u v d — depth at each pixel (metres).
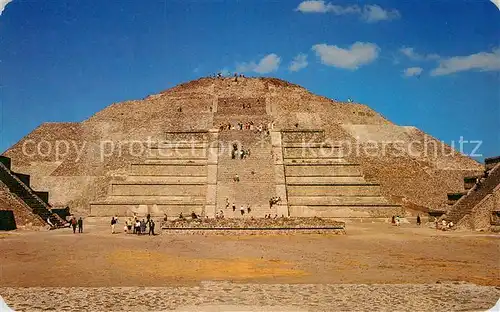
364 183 53.53
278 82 104.75
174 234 37.72
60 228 44.06
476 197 44.16
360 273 21.30
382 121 89.81
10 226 40.81
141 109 88.94
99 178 67.25
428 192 66.75
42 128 83.31
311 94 99.75
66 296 16.61
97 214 50.62
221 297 16.45
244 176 53.41
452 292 17.28
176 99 92.88
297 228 37.78
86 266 22.88
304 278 20.09
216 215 47.78
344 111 91.38
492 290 17.67
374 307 15.26
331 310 14.89
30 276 20.45
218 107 88.62
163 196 52.69
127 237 35.75
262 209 48.88
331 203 51.06
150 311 14.70
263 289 17.70
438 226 43.66
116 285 18.64
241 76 106.62
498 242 33.06
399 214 51.25
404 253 27.62
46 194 52.69
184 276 20.47
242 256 26.00
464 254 27.34
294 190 53.16
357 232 40.25
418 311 14.83
